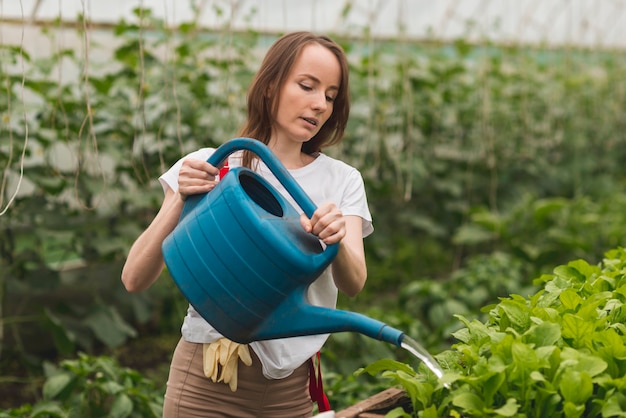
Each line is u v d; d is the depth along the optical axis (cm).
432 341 428
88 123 470
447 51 819
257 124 205
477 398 158
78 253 475
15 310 484
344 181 209
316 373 227
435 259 709
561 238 587
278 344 201
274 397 209
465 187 722
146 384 358
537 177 801
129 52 498
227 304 171
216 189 176
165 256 179
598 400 157
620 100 941
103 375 346
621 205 675
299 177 206
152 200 495
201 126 529
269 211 188
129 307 539
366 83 631
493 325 210
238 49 543
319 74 194
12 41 506
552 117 842
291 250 165
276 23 668
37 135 452
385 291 647
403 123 657
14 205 455
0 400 438
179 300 498
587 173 855
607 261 259
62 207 480
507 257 582
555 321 188
